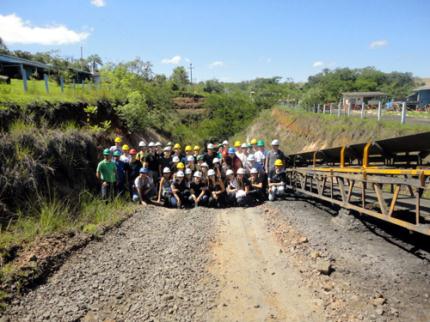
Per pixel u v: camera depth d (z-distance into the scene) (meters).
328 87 57.09
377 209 7.14
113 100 17.66
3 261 5.55
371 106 37.06
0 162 7.58
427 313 4.26
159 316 4.52
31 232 6.65
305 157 11.95
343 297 4.71
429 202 7.05
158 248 6.69
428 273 5.26
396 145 7.32
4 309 4.57
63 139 9.99
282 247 6.66
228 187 10.56
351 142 17.27
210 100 52.19
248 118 50.81
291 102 49.12
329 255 6.07
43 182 8.40
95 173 11.00
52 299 4.86
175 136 29.28
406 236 6.97
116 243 6.95
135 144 18.42
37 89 13.72
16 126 9.03
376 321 4.12
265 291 5.08
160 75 57.28
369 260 5.83
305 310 4.53
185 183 10.49
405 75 71.00
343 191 7.84
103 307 4.72
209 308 4.68
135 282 5.36
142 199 10.38
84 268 5.78
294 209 9.37
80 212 8.48
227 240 7.21
